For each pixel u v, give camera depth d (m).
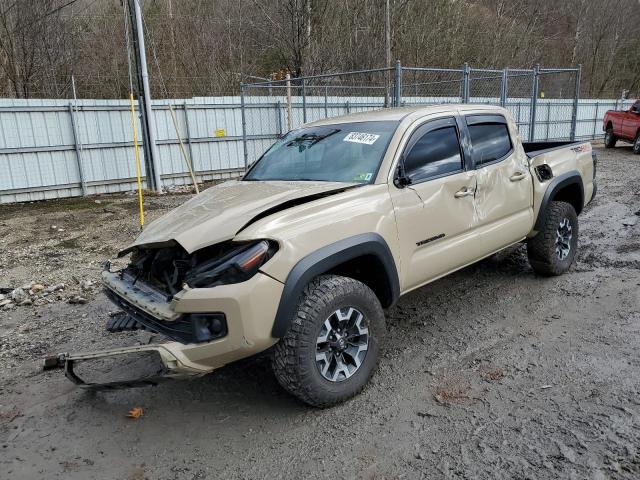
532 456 2.75
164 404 3.53
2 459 3.02
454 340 4.21
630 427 2.93
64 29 19.94
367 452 2.89
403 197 3.71
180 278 3.19
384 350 4.11
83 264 7.09
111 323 3.65
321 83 18.92
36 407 3.57
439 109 4.33
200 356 2.92
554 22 36.56
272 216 3.17
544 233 5.21
